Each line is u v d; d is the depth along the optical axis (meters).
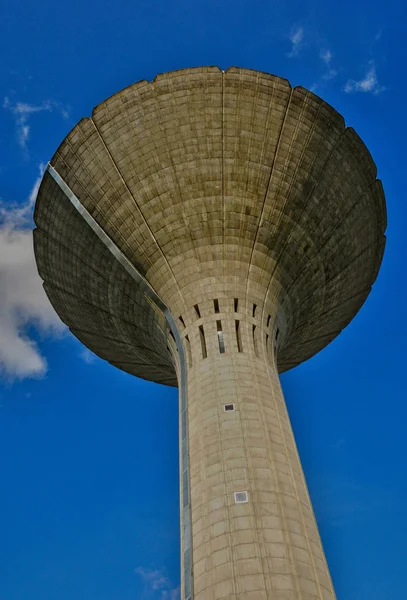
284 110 30.44
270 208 30.11
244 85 30.31
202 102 30.30
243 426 23.91
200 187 30.09
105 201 30.53
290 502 22.02
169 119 30.31
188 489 23.30
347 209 31.50
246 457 22.91
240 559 20.02
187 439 24.94
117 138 30.47
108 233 30.56
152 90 30.39
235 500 21.64
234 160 30.19
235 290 28.64
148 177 30.19
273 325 29.22
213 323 27.58
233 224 29.84
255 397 25.00
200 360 26.73
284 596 19.12
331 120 30.86
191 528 21.98
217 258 29.39
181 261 29.52
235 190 30.11
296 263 30.56
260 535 20.62
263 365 26.66
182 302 28.83
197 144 30.20
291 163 30.31
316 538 21.75
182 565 21.53
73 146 31.06
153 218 30.05
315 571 20.36
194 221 29.86
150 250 29.97
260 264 29.55
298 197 30.30
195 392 25.81
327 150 30.78
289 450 24.06
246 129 30.27
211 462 23.08
